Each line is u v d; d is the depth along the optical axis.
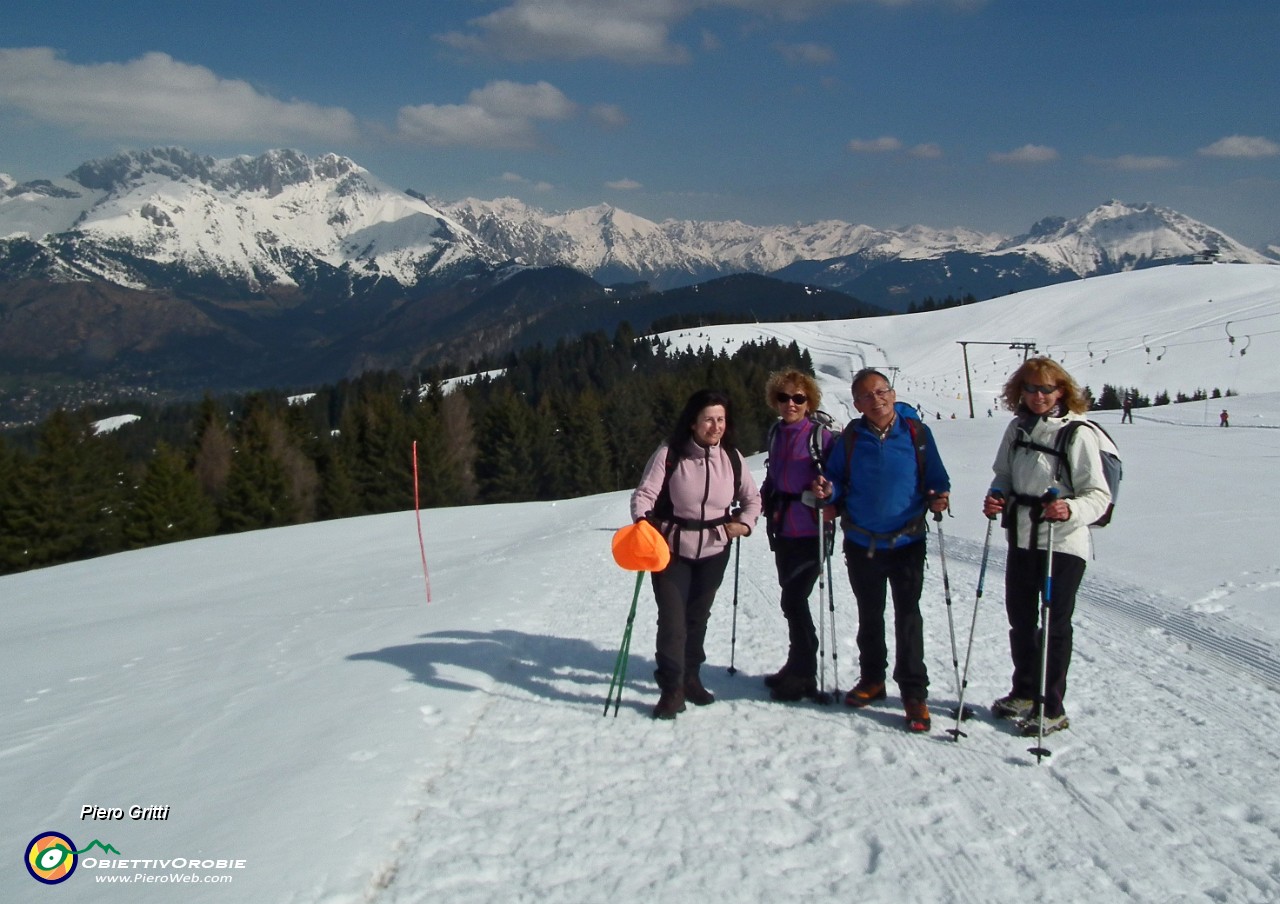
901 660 5.62
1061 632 5.49
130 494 48.94
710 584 5.93
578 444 68.56
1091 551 5.59
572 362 137.25
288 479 51.62
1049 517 5.30
